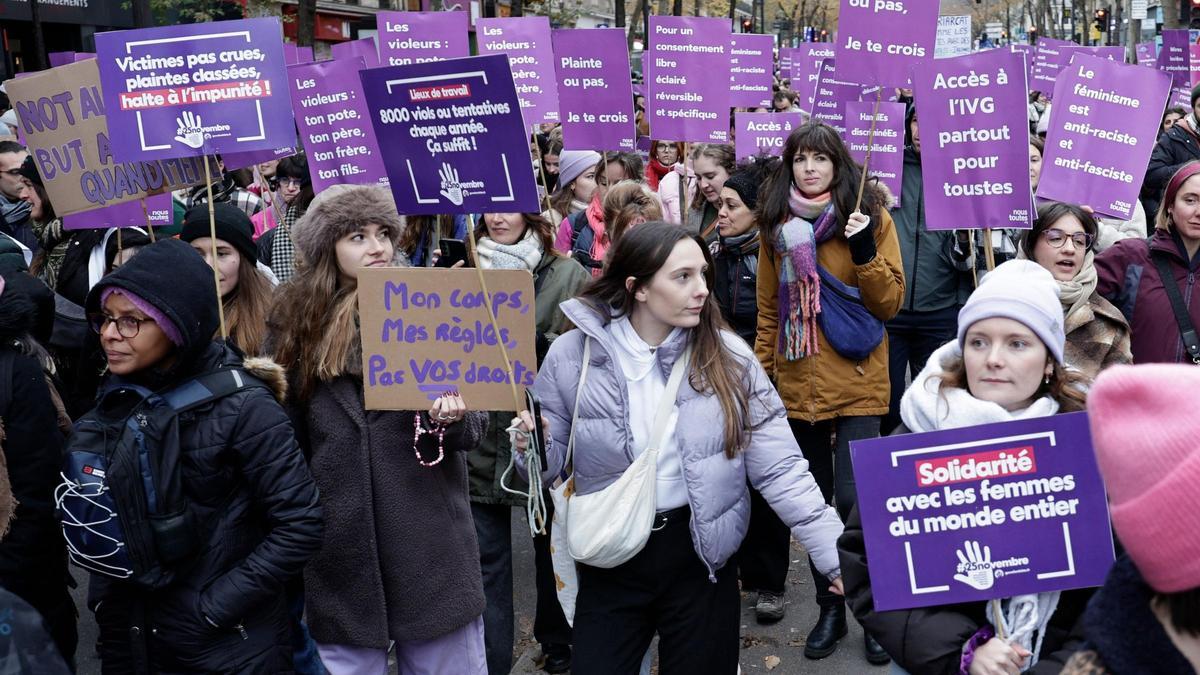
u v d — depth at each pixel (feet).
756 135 29.37
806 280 16.57
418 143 11.22
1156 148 29.35
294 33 75.20
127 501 9.66
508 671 15.35
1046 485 8.12
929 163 13.44
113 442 9.79
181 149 13.24
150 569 9.75
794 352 16.79
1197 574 4.61
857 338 16.63
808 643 16.71
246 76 13.17
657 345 11.60
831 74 30.22
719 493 11.27
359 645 11.63
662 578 11.43
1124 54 43.65
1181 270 15.40
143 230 18.60
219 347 10.47
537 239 16.69
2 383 11.31
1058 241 14.64
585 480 11.66
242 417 10.05
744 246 18.95
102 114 15.06
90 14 83.82
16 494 11.35
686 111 24.88
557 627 16.49
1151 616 4.99
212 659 10.05
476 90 10.87
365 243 11.69
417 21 23.27
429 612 11.76
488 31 23.31
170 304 9.71
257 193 30.96
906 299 20.80
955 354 9.02
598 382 11.55
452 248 16.44
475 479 15.19
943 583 8.22
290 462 10.18
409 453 11.68
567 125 24.38
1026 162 13.03
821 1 185.98
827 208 16.44
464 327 11.14
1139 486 4.71
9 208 25.25
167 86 13.20
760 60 33.06
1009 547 8.15
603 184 24.82
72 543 9.78
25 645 6.28
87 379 16.31
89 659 17.54
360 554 11.60
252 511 10.33
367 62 24.23
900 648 8.43
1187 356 15.25
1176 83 44.04
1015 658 8.08
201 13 64.44
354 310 11.71
